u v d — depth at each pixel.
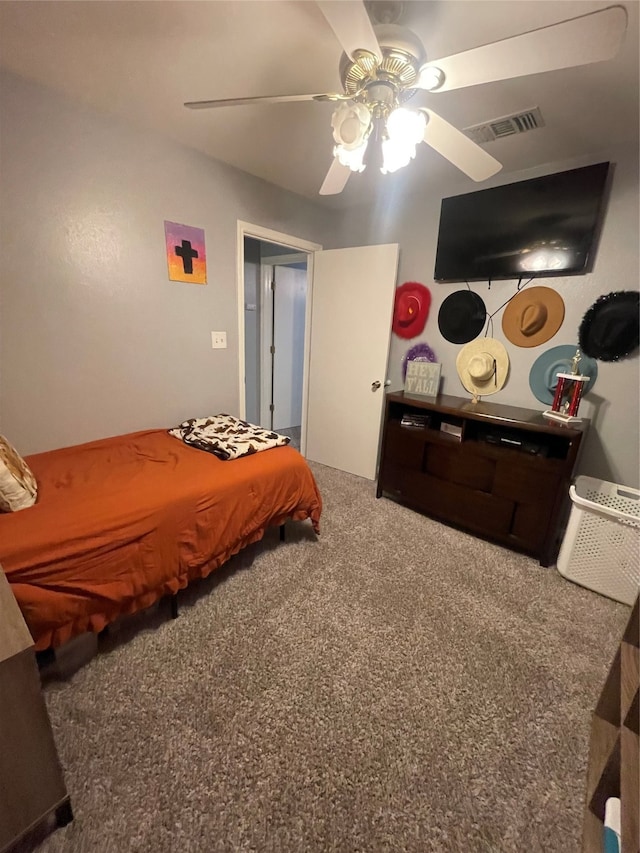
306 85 1.62
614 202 2.06
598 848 0.96
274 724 1.26
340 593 1.88
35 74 1.58
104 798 1.05
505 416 2.25
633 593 1.84
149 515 1.48
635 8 1.14
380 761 1.17
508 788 1.11
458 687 1.41
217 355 2.67
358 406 3.27
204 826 1.00
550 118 1.76
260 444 2.13
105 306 2.07
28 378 1.88
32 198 1.73
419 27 1.23
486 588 1.96
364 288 3.03
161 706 1.30
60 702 1.30
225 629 1.64
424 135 1.38
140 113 1.88
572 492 1.98
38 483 1.63
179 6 1.19
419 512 2.74
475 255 2.54
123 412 2.28
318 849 0.97
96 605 1.37
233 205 2.52
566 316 2.31
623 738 0.95
